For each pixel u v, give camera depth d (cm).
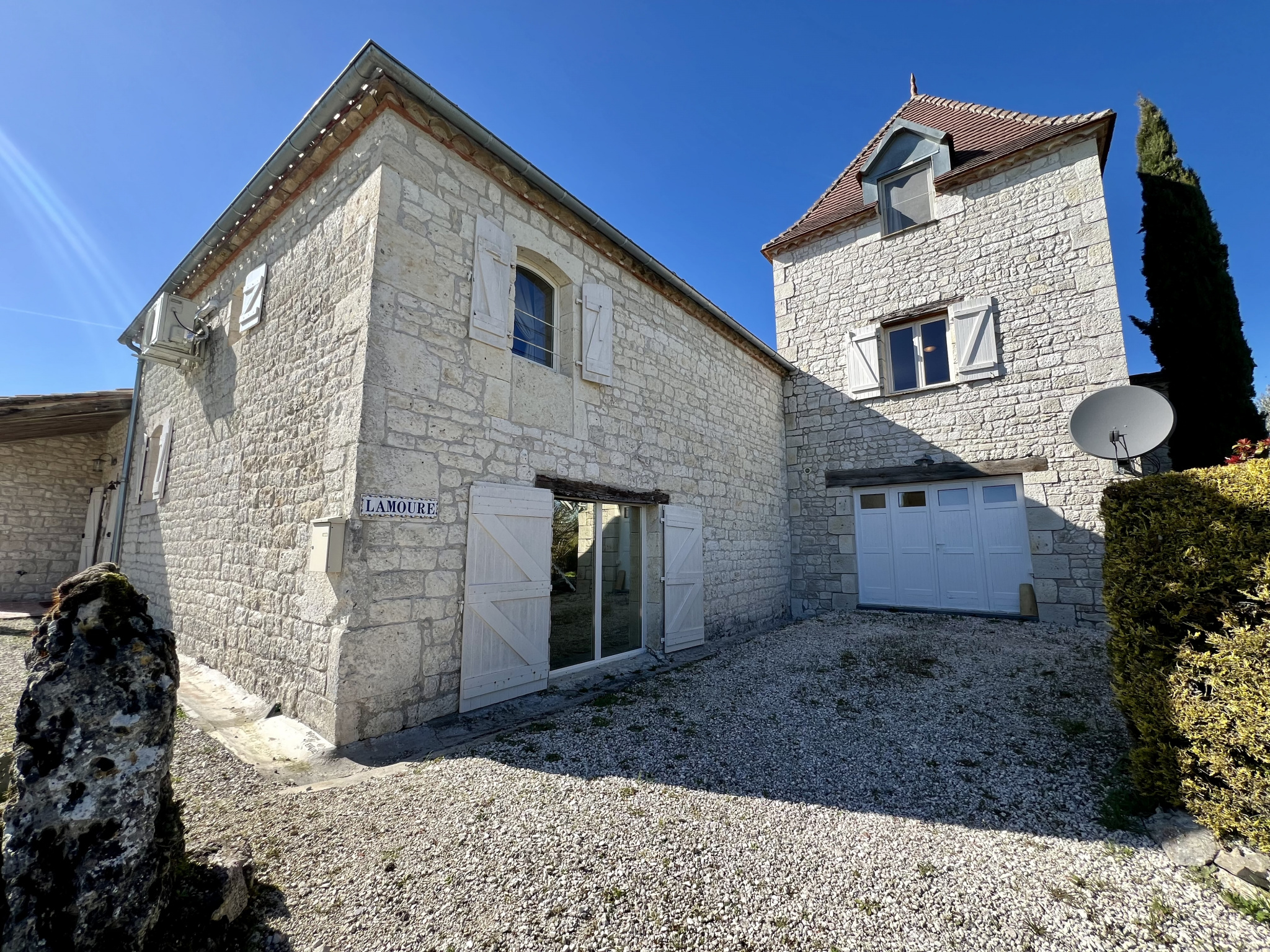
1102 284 727
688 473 692
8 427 782
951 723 377
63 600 156
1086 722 364
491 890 202
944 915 193
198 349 630
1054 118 820
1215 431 768
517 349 507
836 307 944
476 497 422
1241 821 215
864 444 891
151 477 744
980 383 799
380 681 352
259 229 545
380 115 404
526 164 465
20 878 134
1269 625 216
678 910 195
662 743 348
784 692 452
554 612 505
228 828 239
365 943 176
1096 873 215
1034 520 742
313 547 361
